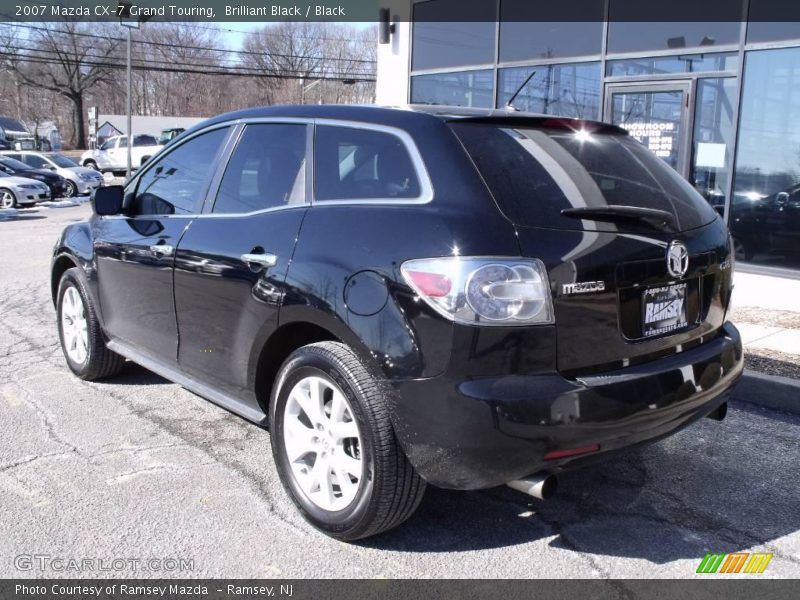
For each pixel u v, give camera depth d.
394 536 3.15
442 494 3.56
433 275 2.66
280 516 3.29
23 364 5.54
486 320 2.59
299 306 3.06
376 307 2.78
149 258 4.11
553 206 2.81
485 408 2.57
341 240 3.00
